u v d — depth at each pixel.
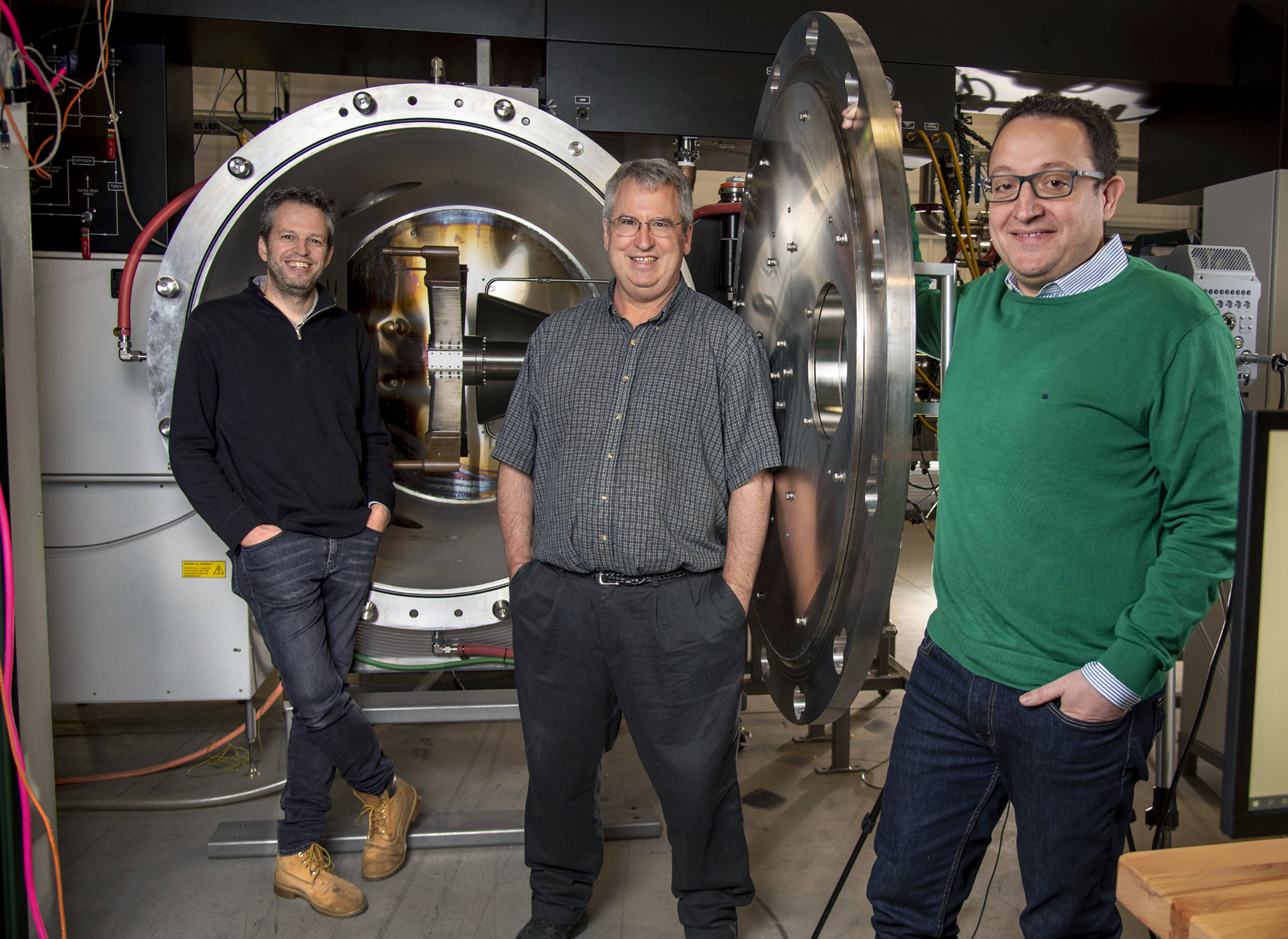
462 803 2.53
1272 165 2.63
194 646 2.60
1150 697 1.29
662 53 2.55
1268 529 0.79
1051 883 1.32
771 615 1.97
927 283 2.02
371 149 2.29
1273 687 0.81
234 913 2.01
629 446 1.70
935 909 1.46
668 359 1.72
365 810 2.21
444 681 3.13
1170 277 1.26
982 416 1.37
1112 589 1.27
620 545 1.68
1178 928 0.76
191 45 2.59
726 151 2.86
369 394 2.18
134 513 2.54
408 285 2.81
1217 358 1.19
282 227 1.94
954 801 1.43
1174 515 1.22
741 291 2.15
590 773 1.83
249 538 1.91
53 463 2.49
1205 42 2.73
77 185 2.53
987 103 3.01
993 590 1.35
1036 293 1.37
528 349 1.87
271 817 2.44
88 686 2.58
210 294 2.20
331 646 2.09
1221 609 2.62
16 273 1.58
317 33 2.47
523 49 2.60
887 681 2.80
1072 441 1.26
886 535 1.35
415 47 2.58
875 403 1.36
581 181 2.21
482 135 2.20
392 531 2.72
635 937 1.93
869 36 2.60
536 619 1.78
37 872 1.65
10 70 1.56
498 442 1.89
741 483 1.74
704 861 1.79
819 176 1.58
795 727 3.11
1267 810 0.82
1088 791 1.27
